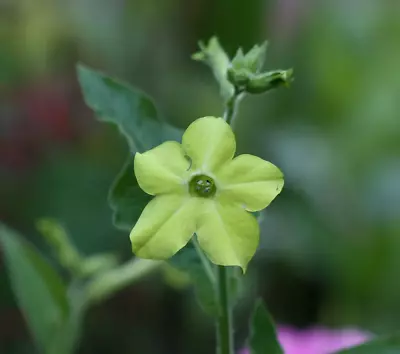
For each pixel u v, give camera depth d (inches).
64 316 20.0
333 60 34.8
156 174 15.3
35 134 32.5
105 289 21.1
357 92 34.1
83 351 30.0
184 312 30.4
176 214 15.2
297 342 24.3
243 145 33.3
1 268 28.8
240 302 29.5
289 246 30.3
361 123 33.2
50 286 19.9
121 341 30.2
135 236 15.1
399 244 30.5
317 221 30.7
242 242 15.1
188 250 16.7
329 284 30.5
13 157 32.1
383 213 31.2
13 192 31.5
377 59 34.9
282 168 32.2
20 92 33.2
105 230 30.9
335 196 31.8
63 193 31.6
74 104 34.6
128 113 17.4
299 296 30.7
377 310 30.3
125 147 33.5
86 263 21.5
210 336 30.3
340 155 32.5
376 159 32.4
